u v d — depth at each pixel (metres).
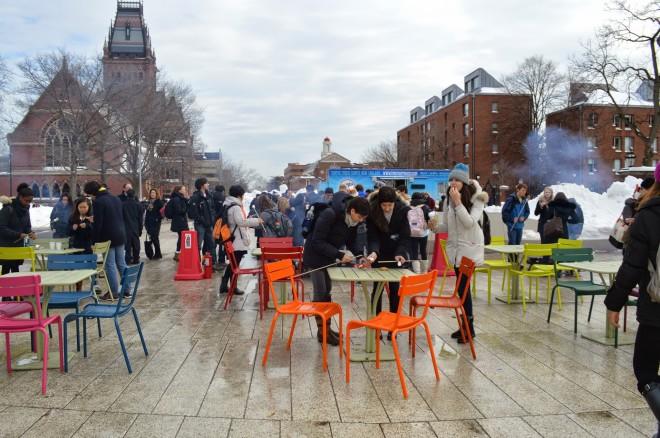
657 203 3.13
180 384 4.65
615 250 14.43
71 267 6.24
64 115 36.31
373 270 5.51
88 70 35.22
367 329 5.50
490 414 4.04
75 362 5.28
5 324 4.58
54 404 4.21
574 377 4.85
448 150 66.31
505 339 6.14
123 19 83.38
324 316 5.04
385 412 4.07
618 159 53.91
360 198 5.42
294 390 4.51
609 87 37.19
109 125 37.25
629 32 33.66
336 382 4.71
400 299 4.50
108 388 4.55
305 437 3.65
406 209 5.94
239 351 5.65
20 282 4.55
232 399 4.31
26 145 61.16
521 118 53.50
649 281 3.16
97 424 3.84
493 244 9.39
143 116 37.78
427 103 76.25
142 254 15.70
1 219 8.10
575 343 5.97
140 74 43.44
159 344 5.93
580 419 3.96
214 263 12.58
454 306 5.59
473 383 4.70
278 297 8.71
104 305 5.47
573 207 10.23
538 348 5.77
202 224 12.52
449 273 10.77
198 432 3.72
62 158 45.53
